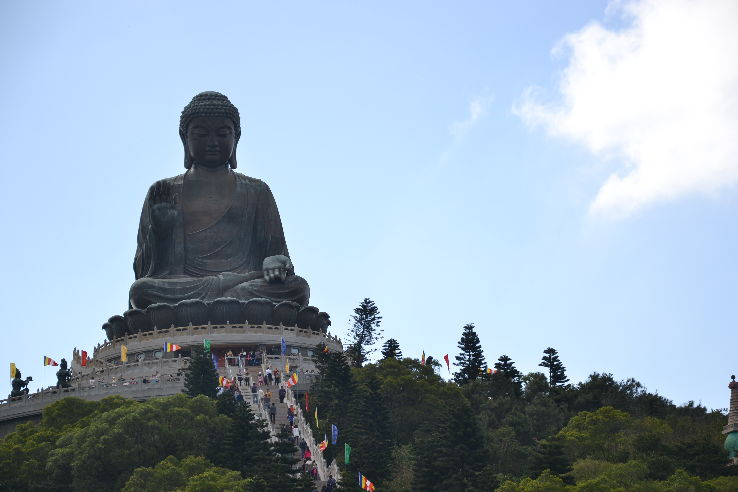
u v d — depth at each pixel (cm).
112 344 13662
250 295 13825
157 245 14438
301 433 10031
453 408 10244
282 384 11444
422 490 9325
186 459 9162
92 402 10512
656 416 12875
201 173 14912
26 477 9519
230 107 14975
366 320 16212
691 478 9112
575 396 13150
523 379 13712
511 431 11006
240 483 8606
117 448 9394
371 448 9756
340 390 11088
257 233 14838
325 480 9256
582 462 9725
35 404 11662
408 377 11594
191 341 13225
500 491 8875
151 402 9881
